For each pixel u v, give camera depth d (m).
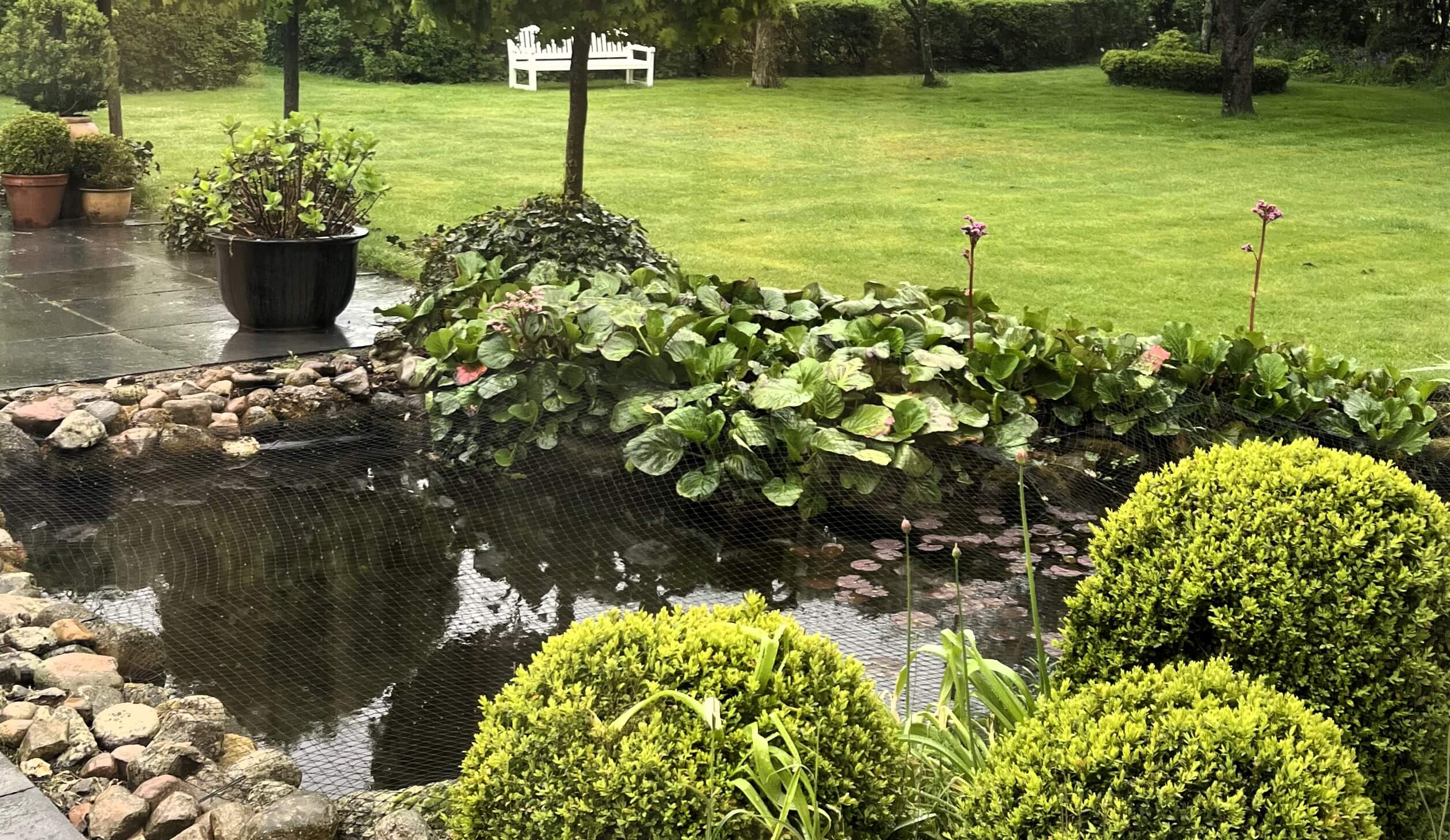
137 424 5.20
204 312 6.91
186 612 3.81
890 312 5.59
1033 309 7.46
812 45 23.50
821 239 9.51
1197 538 2.24
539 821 1.83
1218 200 11.68
